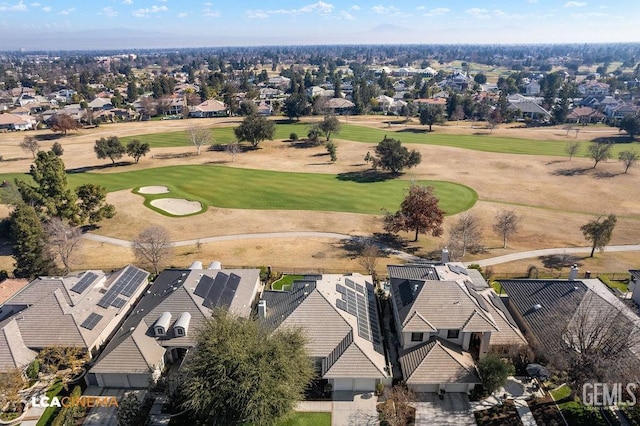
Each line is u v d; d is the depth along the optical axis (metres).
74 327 46.34
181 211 91.44
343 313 46.16
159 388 42.00
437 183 109.44
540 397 41.69
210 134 149.62
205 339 38.03
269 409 35.00
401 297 48.94
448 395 41.91
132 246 68.19
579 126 187.75
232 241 77.12
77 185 107.31
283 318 45.28
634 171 115.69
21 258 62.06
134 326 45.97
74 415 39.22
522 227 82.69
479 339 47.06
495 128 182.38
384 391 42.28
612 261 68.88
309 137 152.88
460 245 71.38
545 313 48.16
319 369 43.38
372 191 103.75
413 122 197.50
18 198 83.81
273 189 104.94
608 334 40.66
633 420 38.44
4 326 45.00
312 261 69.56
